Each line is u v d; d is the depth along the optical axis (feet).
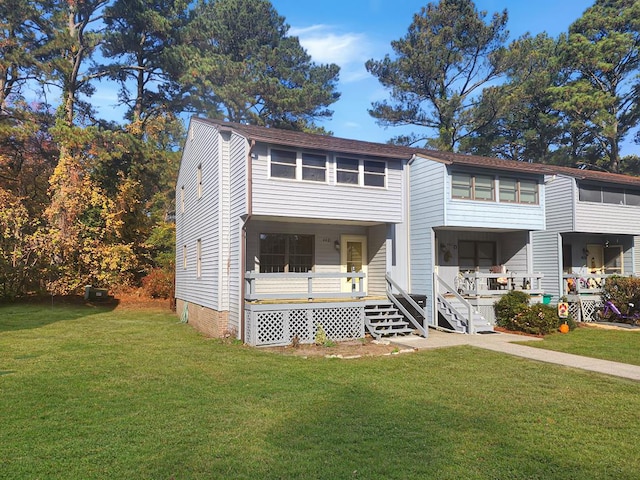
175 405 21.40
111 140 84.43
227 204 44.93
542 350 36.06
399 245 53.72
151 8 96.22
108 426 18.57
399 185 48.75
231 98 98.68
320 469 14.62
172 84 106.01
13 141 85.92
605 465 15.07
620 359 32.63
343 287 51.26
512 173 53.72
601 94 109.29
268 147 41.88
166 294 82.64
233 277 43.45
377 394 23.18
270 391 23.79
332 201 44.73
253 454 15.78
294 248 49.57
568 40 117.39
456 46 117.08
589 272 69.87
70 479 13.98
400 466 14.83
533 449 16.25
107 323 54.54
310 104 111.55
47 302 72.95
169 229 91.56
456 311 47.73
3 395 23.11
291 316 40.45
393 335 44.04
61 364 30.68
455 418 19.45
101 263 79.25
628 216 67.36
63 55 84.84
